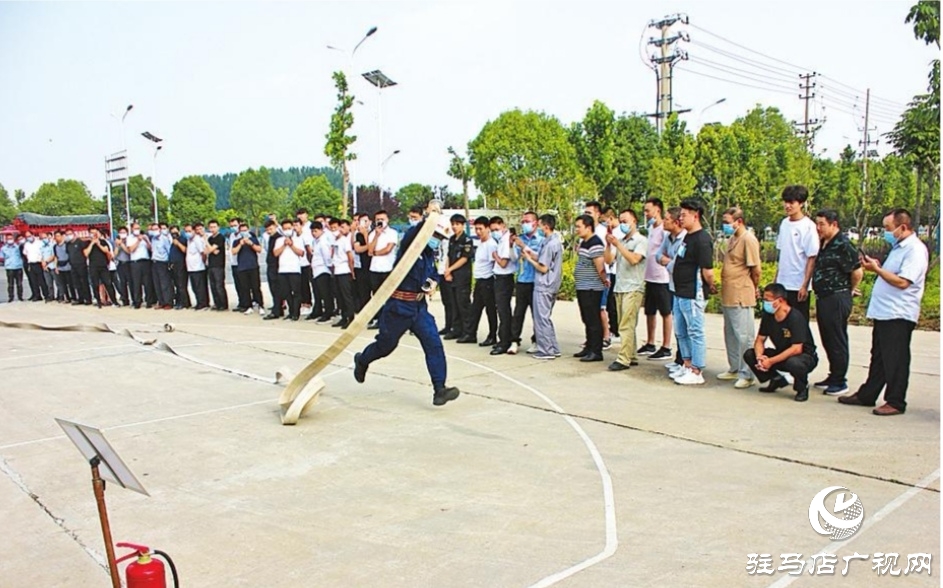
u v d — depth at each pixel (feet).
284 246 41.04
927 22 35.32
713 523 12.78
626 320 25.81
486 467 15.96
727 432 18.11
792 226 22.29
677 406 20.77
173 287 49.80
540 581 10.85
